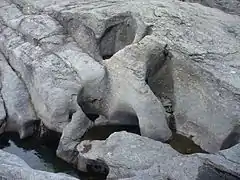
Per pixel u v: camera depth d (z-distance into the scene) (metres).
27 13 14.47
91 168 11.19
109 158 9.98
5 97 12.64
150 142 10.39
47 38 13.20
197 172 8.88
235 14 14.83
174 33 12.38
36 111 12.66
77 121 11.90
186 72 11.87
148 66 12.13
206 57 11.64
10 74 13.15
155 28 12.56
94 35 13.18
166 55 12.26
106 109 12.64
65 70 12.40
